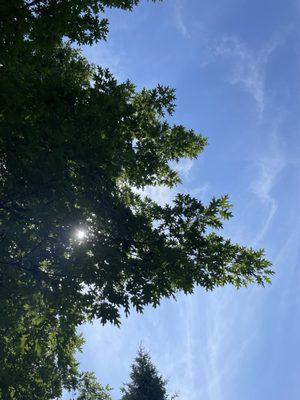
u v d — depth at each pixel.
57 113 9.77
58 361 12.98
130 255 11.04
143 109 13.24
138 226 10.77
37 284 10.27
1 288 10.23
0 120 9.59
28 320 11.91
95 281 9.91
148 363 24.78
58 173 9.38
